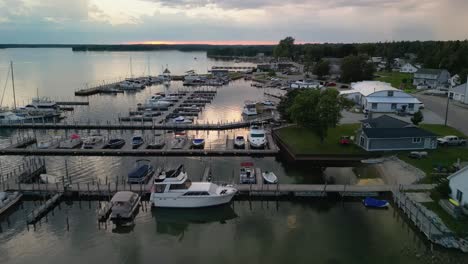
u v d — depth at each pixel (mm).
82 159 62219
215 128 81688
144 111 97062
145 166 53656
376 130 62219
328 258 34750
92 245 37406
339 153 59875
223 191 45062
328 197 46531
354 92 101812
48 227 40594
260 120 86250
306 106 64125
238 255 35688
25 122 86188
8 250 36344
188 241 38406
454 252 34438
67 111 102000
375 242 37250
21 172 54375
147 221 42375
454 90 104938
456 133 68562
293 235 38906
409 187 46156
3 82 164000
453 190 40688
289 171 56344
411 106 89938
